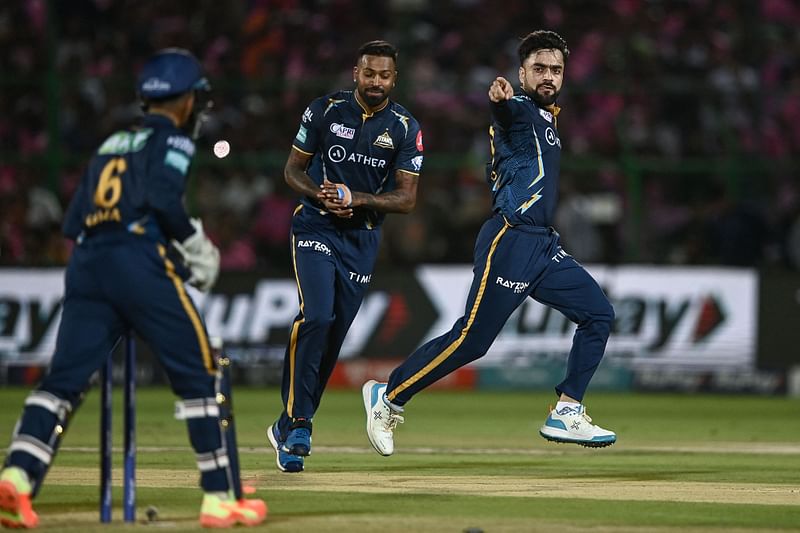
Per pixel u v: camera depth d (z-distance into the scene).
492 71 66.88
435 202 59.44
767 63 68.56
